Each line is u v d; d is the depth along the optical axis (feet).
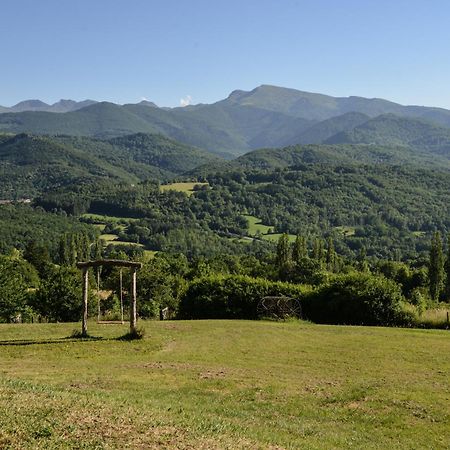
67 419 33.55
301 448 35.50
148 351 72.18
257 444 34.24
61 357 66.90
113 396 44.34
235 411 45.11
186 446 31.37
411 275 315.78
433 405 49.96
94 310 141.28
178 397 48.62
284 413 46.55
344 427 43.75
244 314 126.62
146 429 33.55
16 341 77.51
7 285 139.54
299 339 86.17
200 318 128.36
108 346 74.69
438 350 76.95
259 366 64.90
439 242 294.05
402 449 38.83
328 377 60.13
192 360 67.36
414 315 114.52
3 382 43.55
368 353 74.43
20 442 28.86
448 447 40.09
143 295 157.17
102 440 30.71
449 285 301.43
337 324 118.11
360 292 117.91
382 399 51.34
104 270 217.56
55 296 137.49
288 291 127.24
